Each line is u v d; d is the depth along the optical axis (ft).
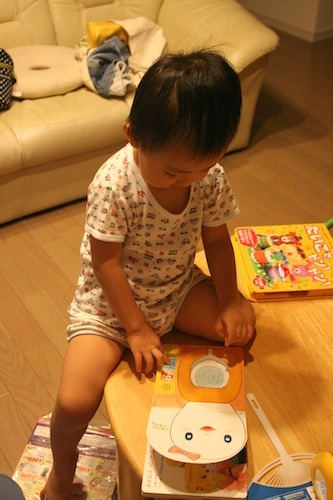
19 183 6.68
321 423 3.14
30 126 6.49
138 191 3.09
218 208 3.45
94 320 3.43
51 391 5.14
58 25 8.00
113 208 3.11
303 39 12.37
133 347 3.30
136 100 2.72
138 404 3.19
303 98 9.91
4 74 6.66
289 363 3.46
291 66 11.06
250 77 7.70
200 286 3.73
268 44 7.52
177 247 3.39
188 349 3.47
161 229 3.26
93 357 3.31
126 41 7.37
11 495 3.38
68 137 6.63
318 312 3.79
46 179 6.86
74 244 6.72
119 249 3.26
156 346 3.32
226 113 2.62
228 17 7.82
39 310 5.89
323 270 3.99
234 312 3.52
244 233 4.31
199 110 2.55
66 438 3.45
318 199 7.59
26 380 5.22
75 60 7.47
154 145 2.66
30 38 7.84
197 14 7.98
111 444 4.60
